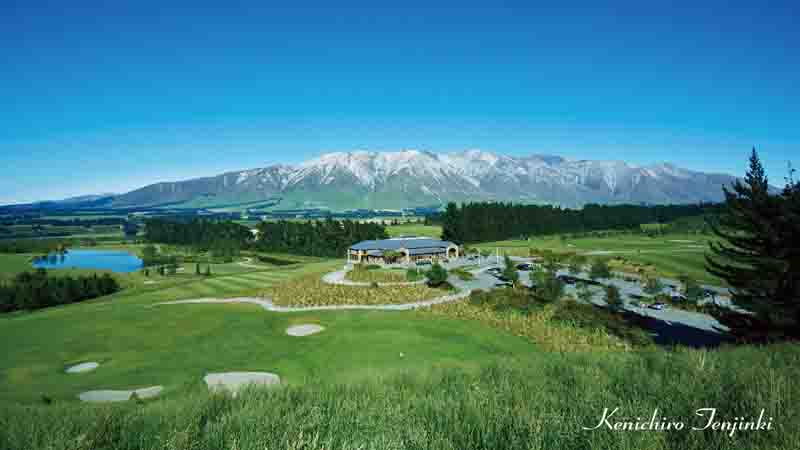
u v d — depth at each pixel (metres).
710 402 4.94
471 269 102.94
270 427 4.41
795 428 3.89
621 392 5.57
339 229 180.75
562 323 40.34
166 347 39.16
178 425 4.51
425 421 4.65
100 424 4.65
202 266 136.12
